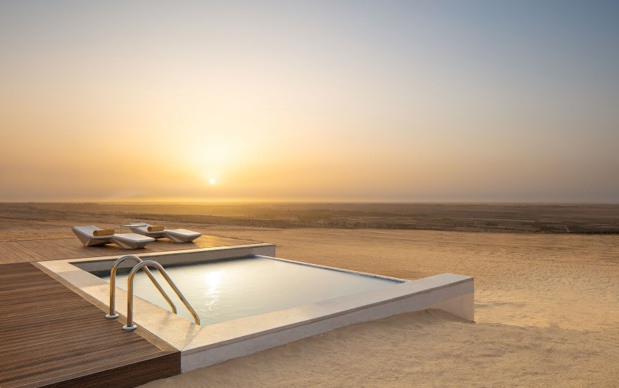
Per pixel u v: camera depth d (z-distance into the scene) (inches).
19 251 291.3
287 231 946.7
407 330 156.6
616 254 571.2
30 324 130.3
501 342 147.6
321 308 154.8
